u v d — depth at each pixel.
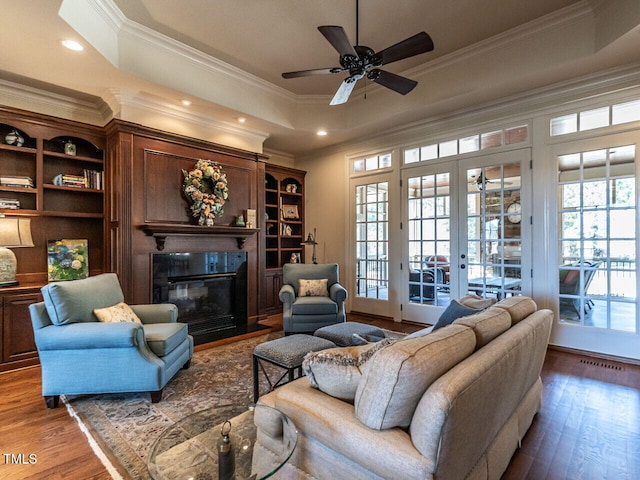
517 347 1.62
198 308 4.47
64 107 3.96
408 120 4.77
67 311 2.51
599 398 2.62
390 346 1.28
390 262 5.20
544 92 3.77
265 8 3.09
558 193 3.75
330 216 6.03
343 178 5.82
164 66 3.62
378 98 4.75
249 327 4.72
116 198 3.77
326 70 2.84
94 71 3.31
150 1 2.97
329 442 1.35
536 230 3.87
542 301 3.83
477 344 1.57
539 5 3.06
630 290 3.35
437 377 1.22
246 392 2.72
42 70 3.29
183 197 4.26
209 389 2.78
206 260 4.49
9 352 3.13
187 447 1.53
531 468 1.83
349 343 2.77
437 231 4.72
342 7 3.08
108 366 2.47
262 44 3.68
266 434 1.52
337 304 4.28
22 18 2.51
